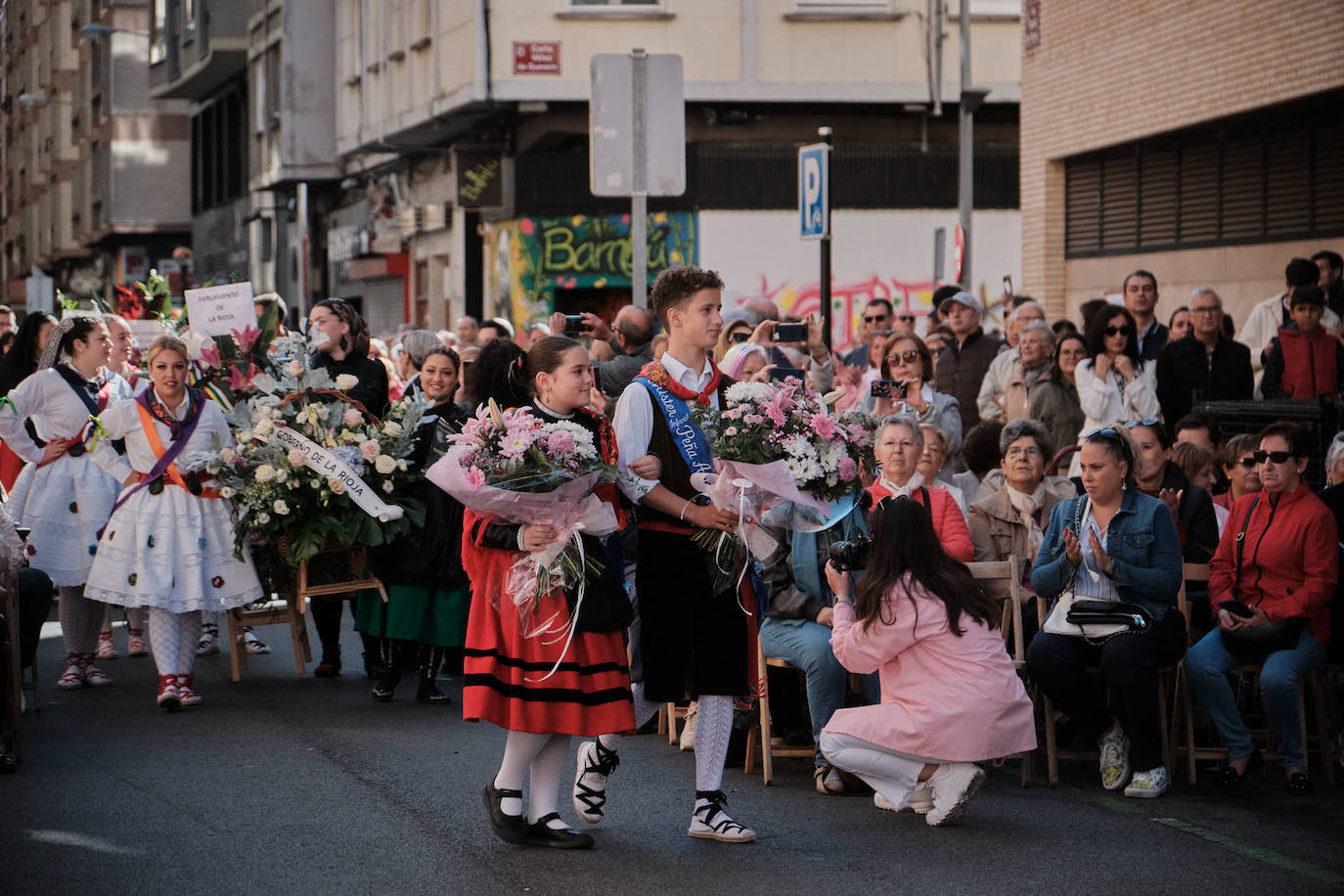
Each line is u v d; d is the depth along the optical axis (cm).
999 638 720
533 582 630
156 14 4553
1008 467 873
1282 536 796
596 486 649
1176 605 807
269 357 1011
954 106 2605
